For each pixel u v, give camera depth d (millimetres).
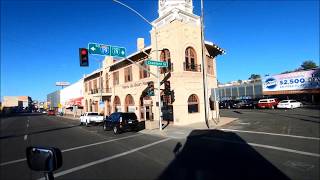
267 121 26141
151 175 9648
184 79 27516
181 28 27844
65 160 13055
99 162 12328
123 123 23969
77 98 68188
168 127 25484
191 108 28406
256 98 57156
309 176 8711
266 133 18719
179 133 21203
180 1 29078
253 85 57906
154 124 28141
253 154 12352
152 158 12633
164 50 29234
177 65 27453
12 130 33094
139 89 34156
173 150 14477
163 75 29188
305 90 45219
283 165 10180
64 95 95562
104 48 20547
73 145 18219
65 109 92062
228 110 50656
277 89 50281
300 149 12914
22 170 11438
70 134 25547
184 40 28047
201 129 22969
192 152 13570
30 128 35094
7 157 14633
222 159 11617
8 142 21250
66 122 46094
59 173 10547
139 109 34438
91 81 58281
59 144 18938
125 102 38625
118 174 10031
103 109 48062
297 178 8547
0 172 11156
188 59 28656
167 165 11031
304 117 27547
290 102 43938
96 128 31422
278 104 45438
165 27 28969
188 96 27875
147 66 32312
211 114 30797
